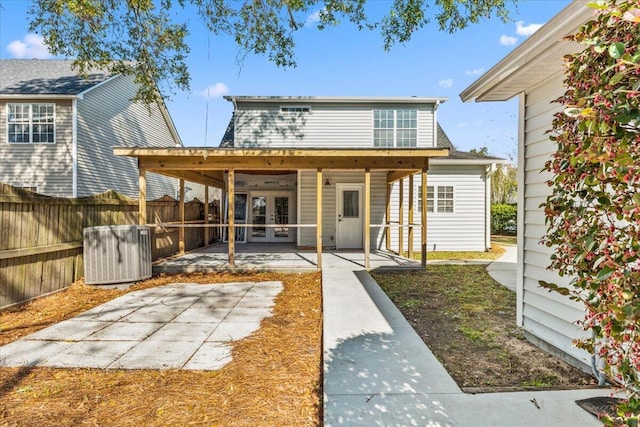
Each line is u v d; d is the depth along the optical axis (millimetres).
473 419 2211
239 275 7352
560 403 2375
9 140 11312
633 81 1244
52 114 11367
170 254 9391
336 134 11516
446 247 11438
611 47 1241
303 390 2721
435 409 2336
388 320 4250
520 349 3424
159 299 5508
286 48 7219
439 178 11469
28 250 5051
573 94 1680
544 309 3355
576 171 1557
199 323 4352
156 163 7348
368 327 4008
